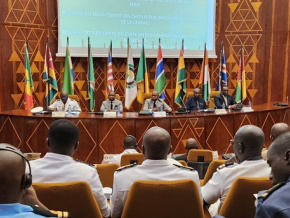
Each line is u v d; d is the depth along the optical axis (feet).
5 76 25.64
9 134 21.43
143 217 7.18
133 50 29.35
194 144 14.93
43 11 27.20
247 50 31.81
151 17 29.66
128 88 25.40
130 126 20.83
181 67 26.73
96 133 20.61
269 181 7.36
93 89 26.43
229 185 8.09
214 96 27.76
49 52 26.05
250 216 7.55
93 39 28.25
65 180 7.54
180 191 7.06
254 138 8.04
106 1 28.32
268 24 31.35
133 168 7.89
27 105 24.79
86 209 7.00
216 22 32.04
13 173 4.09
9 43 25.66
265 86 31.71
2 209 4.07
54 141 7.74
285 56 31.12
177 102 26.66
